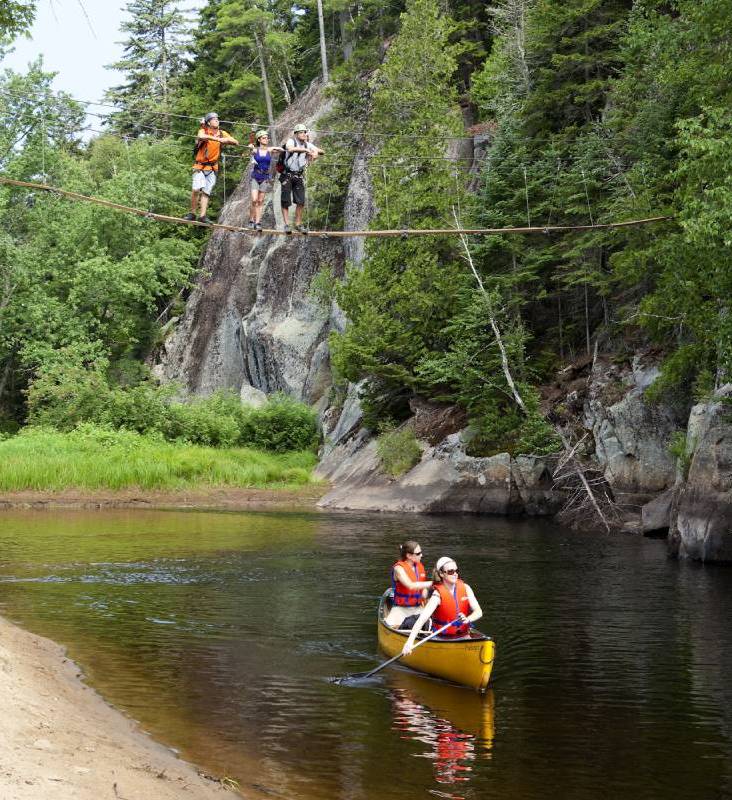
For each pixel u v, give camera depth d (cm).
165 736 793
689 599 1503
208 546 2100
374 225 3609
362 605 1430
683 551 1983
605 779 730
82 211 5047
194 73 6412
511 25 3762
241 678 1011
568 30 3444
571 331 3341
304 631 1251
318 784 698
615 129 3006
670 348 2716
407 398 3666
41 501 3131
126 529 2438
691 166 1703
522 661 1108
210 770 709
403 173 3638
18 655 980
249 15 5525
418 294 3409
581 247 2842
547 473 2928
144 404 4172
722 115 1733
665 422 2695
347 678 1027
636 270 2425
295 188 1466
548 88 3453
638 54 2823
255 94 6069
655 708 924
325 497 3353
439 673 1032
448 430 3297
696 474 2009
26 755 613
